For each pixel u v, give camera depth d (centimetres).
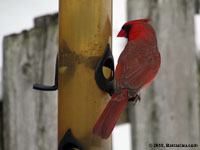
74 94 747
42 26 940
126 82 707
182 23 920
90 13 753
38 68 938
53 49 926
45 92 936
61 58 757
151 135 905
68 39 755
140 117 906
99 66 743
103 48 754
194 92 920
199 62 932
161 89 909
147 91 910
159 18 913
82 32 752
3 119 970
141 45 752
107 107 684
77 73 748
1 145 971
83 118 742
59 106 757
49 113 931
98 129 661
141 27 771
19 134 953
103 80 741
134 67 723
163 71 911
